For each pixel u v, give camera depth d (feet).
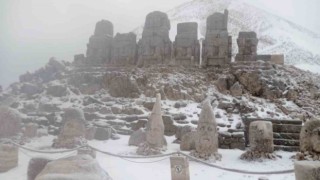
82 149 38.75
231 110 63.52
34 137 57.93
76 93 80.18
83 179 15.74
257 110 62.90
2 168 36.17
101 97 75.66
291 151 51.90
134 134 53.01
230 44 83.82
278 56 84.28
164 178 34.65
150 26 88.58
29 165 28.76
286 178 35.81
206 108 45.73
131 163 40.91
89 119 65.87
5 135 56.08
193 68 82.58
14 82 89.86
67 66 93.61
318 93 70.49
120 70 83.92
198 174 36.94
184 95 71.51
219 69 80.94
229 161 44.06
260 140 45.39
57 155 44.45
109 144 53.36
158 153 45.42
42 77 90.58
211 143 44.57
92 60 92.48
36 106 73.67
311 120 40.57
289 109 64.18
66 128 50.37
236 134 53.36
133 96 74.33
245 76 74.64
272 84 72.23
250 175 36.86
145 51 87.56
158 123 47.16
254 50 81.66
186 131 54.70
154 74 78.74
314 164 21.15
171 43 88.12
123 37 90.79
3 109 57.31
